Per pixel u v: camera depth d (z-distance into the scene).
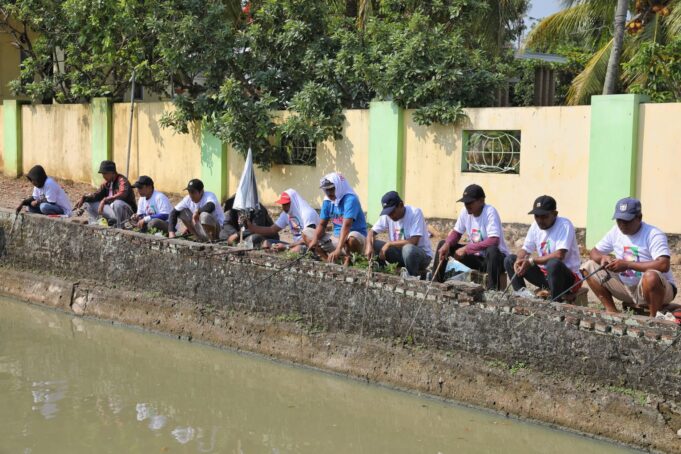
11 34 19.67
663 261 6.71
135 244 10.14
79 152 17.86
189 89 16.55
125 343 9.54
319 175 14.46
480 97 13.56
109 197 11.43
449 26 14.99
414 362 7.66
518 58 20.91
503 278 7.94
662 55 12.58
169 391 8.02
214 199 10.34
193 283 9.52
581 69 19.62
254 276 8.95
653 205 10.94
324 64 14.35
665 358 6.26
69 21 16.84
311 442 6.84
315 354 8.36
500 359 7.16
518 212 12.33
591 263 7.16
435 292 7.55
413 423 7.22
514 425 6.91
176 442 6.79
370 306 8.01
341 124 14.08
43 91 18.31
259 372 8.56
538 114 12.02
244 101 14.51
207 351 9.15
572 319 6.73
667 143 10.77
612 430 6.46
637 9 13.26
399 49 13.77
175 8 15.41
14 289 11.55
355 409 7.58
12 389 8.00
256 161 14.80
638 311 7.21
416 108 13.41
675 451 6.15
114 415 7.36
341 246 8.57
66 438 6.81
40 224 11.33
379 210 13.69
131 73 16.94
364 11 16.08
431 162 13.22
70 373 8.51
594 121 11.30
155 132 16.50
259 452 6.61
